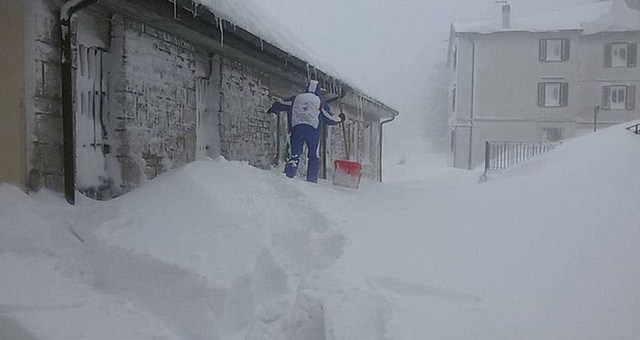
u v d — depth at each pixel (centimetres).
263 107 962
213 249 440
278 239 510
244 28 683
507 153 2214
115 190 573
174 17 574
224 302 388
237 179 581
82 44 540
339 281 426
